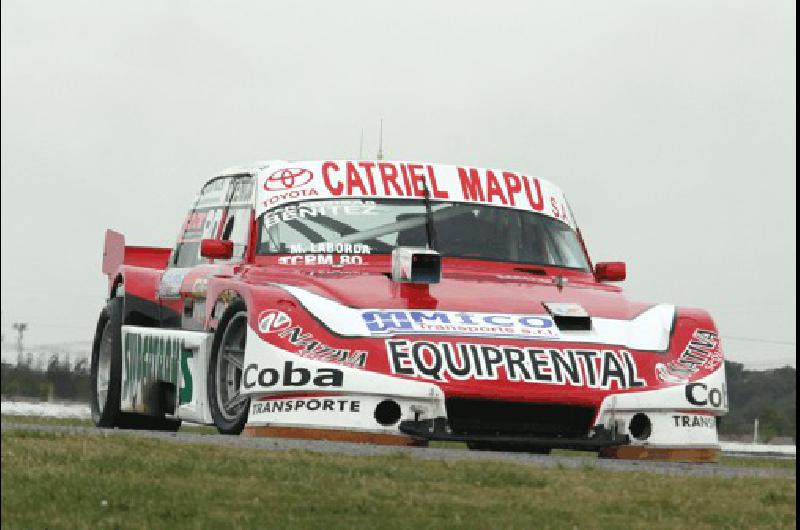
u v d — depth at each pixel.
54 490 11.36
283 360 18.08
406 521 10.70
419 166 22.14
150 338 22.73
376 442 17.67
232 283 19.91
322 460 13.33
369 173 21.92
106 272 26.14
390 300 18.75
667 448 18.53
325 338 18.11
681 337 19.38
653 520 11.27
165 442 14.56
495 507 11.38
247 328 18.69
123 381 24.06
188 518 10.57
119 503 10.93
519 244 21.67
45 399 40.88
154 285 24.30
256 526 10.36
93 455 13.03
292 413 17.94
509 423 18.03
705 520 11.39
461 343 18.09
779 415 61.09
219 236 22.72
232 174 23.45
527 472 13.15
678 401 18.56
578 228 22.84
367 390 17.69
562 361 18.22
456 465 13.40
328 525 10.47
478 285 19.70
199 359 20.58
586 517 11.22
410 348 17.94
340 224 21.19
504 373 17.91
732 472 15.09
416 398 17.69
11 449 13.41
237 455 13.49
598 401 18.14
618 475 13.48
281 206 21.47
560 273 21.59
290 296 18.75
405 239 21.08
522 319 18.72
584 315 18.95
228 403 19.73
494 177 22.44
